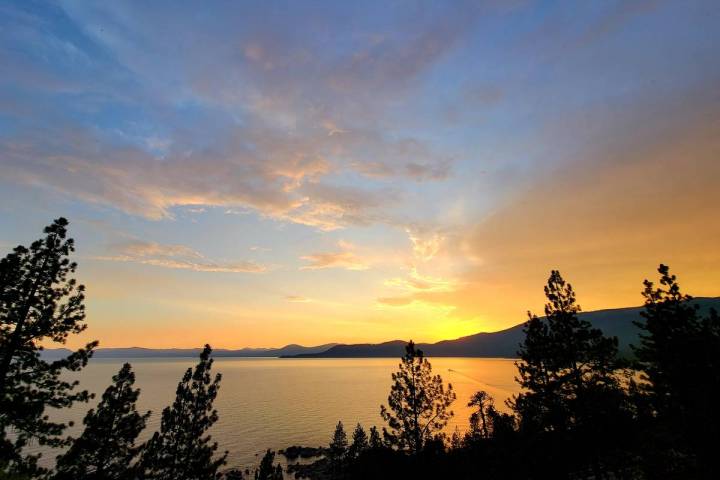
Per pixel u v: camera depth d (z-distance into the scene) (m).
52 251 20.98
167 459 27.08
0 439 17.94
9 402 17.94
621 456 22.20
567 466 24.61
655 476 19.08
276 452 113.12
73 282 21.42
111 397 24.61
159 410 157.00
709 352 18.00
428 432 34.25
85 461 22.48
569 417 24.56
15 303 19.36
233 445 121.06
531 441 26.36
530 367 27.80
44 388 19.45
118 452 23.70
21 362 19.27
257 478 67.00
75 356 20.66
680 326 19.19
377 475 35.75
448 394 34.81
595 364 24.61
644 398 20.12
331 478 84.25
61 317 20.64
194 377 29.62
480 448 36.56
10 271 19.50
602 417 22.73
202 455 28.05
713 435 17.16
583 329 25.08
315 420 162.75
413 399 34.56
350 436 129.25
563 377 25.48
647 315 20.44
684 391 18.25
